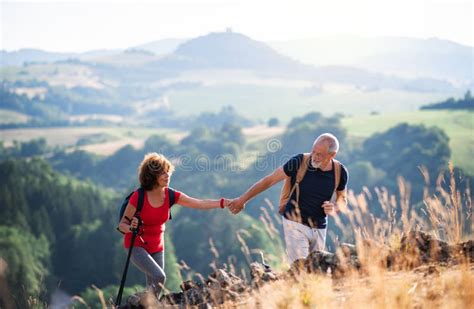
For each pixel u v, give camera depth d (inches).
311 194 290.5
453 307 178.9
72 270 3998.5
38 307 222.4
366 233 224.1
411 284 199.0
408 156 6688.0
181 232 4220.0
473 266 210.8
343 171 294.0
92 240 4097.0
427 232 234.4
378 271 202.8
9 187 4734.3
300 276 224.1
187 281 264.2
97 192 4995.1
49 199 4822.8
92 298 1913.1
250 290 239.0
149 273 273.9
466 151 7106.3
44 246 4101.9
